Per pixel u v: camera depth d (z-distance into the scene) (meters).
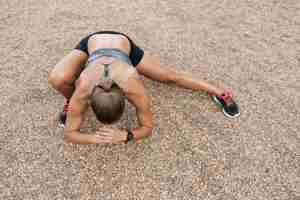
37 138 3.16
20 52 4.15
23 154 3.02
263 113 3.48
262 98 3.65
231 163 3.00
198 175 2.90
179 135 3.22
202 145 3.14
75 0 5.21
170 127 3.29
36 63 3.99
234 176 2.90
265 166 2.99
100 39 3.00
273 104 3.59
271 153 3.10
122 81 2.51
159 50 4.25
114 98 2.34
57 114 3.39
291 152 3.11
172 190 2.79
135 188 2.80
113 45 2.89
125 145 3.11
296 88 3.79
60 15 4.85
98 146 3.10
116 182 2.83
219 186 2.83
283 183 2.86
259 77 3.92
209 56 4.20
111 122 2.43
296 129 3.33
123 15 4.90
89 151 3.06
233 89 3.75
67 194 2.74
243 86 3.79
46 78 3.80
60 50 4.20
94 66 2.60
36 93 3.61
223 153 3.08
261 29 4.76
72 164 2.96
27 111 3.42
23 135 3.19
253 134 3.26
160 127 3.28
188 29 4.68
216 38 4.53
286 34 4.67
